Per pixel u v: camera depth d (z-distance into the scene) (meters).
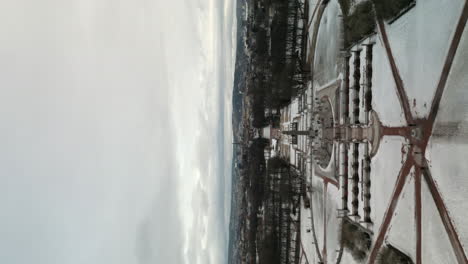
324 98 47.59
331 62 45.88
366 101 34.12
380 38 32.03
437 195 23.73
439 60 24.12
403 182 27.53
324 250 45.66
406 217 27.05
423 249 24.86
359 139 35.66
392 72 29.86
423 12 25.95
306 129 55.81
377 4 32.12
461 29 22.39
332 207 43.31
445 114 23.42
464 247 21.47
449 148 23.00
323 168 46.94
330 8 47.28
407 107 27.55
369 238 32.69
